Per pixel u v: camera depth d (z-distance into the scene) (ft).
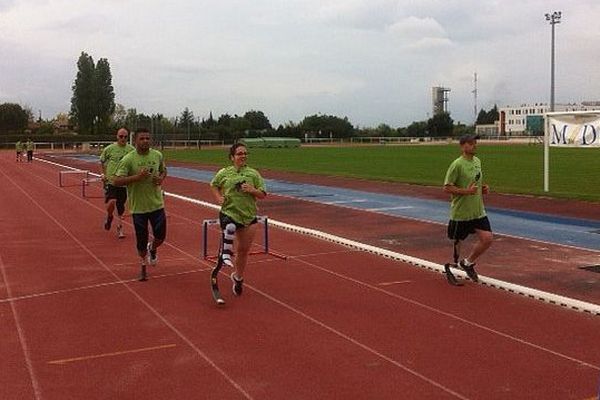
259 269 30.37
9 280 28.50
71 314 23.12
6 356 18.79
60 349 19.35
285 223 46.47
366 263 31.68
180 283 27.73
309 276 28.89
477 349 18.95
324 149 225.15
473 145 26.27
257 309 23.53
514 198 59.52
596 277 28.48
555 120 62.69
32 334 20.83
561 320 21.80
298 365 17.79
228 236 23.97
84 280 28.43
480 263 31.73
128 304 24.39
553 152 167.32
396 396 15.62
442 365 17.69
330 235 39.70
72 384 16.63
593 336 20.07
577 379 16.58
